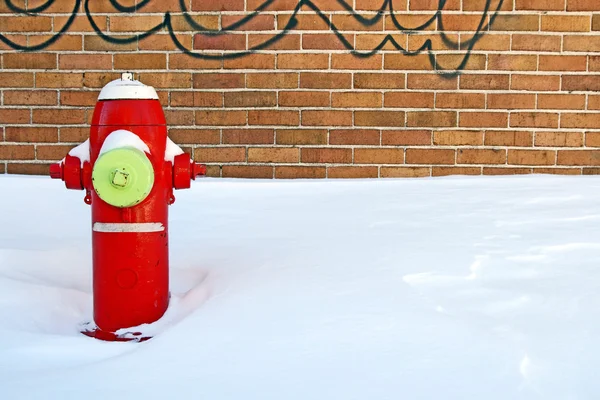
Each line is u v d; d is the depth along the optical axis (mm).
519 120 4648
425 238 2957
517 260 2619
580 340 1922
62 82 4676
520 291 2297
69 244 3189
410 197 3877
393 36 4609
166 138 2418
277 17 4613
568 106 4637
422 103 4645
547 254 2709
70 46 4660
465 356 1818
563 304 2188
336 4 4590
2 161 4734
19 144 4719
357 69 4629
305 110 4660
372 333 1956
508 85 4629
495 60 4613
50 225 3547
